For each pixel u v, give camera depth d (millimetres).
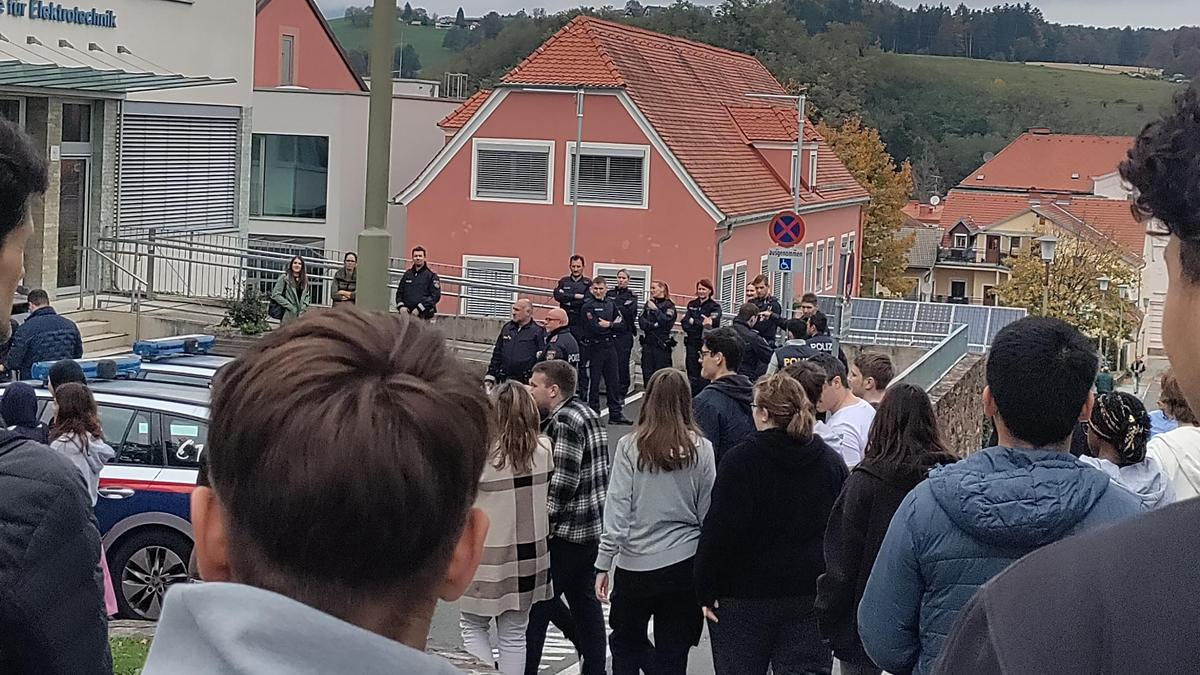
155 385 10891
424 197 41969
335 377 1613
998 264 106062
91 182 26719
